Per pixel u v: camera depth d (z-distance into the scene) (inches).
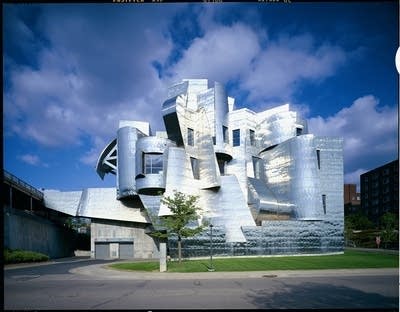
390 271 922.7
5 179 1702.8
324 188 2016.5
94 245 2235.5
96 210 2212.1
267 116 2226.9
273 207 1941.4
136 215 2203.5
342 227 1888.5
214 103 2060.8
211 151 1870.1
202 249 1625.2
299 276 845.2
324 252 1811.0
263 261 1317.7
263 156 2185.0
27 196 2149.4
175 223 1273.4
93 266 1304.1
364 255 1617.9
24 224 1728.6
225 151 2039.9
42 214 2443.4
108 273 1002.1
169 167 1791.3
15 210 1640.0
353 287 652.1
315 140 2050.9
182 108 1892.2
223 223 1770.4
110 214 2201.0
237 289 635.5
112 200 2218.3
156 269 1080.8
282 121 2129.7
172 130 1921.8
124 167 2111.2
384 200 3558.1
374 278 790.5
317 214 1897.1
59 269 1186.0
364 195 3937.0
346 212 4608.8
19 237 1662.2
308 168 1942.7
